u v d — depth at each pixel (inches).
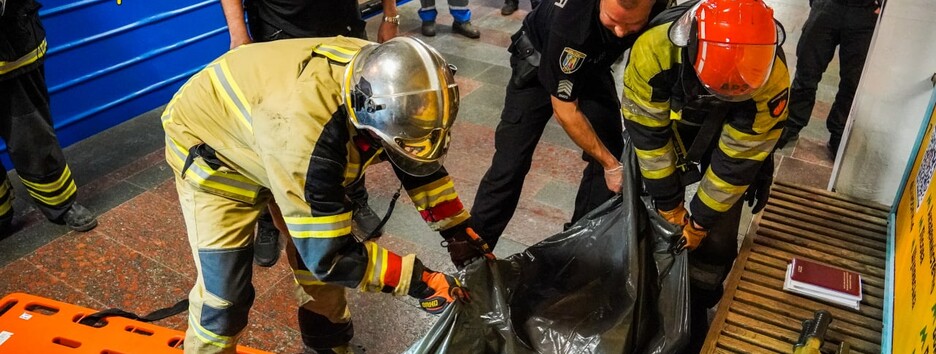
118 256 105.4
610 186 81.7
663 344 69.7
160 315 84.4
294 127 52.8
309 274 74.0
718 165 66.8
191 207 65.5
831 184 105.8
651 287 72.0
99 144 137.7
